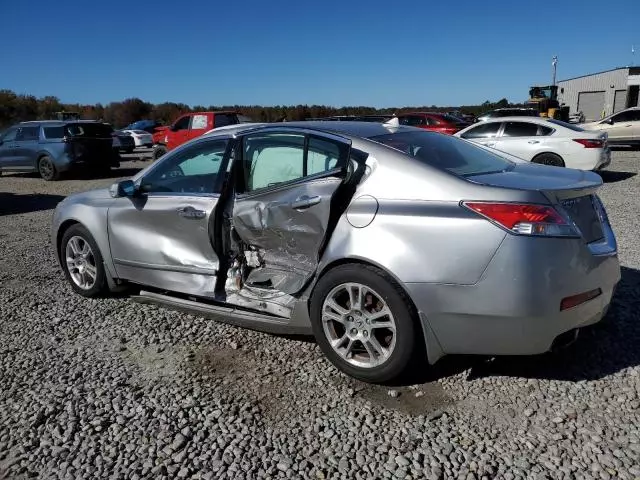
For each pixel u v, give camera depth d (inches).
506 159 169.2
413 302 129.6
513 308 122.0
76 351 161.9
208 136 176.2
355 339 139.1
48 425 124.6
